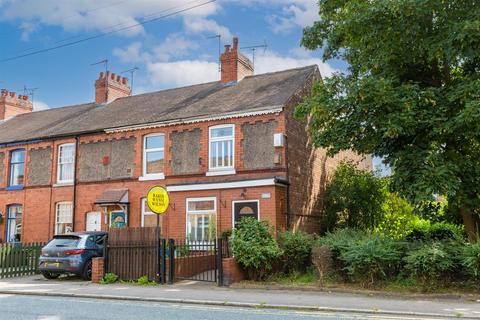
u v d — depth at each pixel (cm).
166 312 998
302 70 2322
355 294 1213
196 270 1620
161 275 1483
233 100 2142
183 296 1209
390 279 1272
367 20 1340
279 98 1978
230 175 1958
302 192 2030
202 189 1964
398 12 1272
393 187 1391
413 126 1290
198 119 2066
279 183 1833
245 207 1870
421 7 1246
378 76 1422
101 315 959
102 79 2892
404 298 1144
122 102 2764
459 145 1441
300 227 1972
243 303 1094
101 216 2262
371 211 2106
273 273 1455
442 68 1503
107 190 2261
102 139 2339
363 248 1268
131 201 2194
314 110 1424
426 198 1207
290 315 955
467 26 1165
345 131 1411
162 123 2153
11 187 2583
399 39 1338
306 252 1473
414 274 1214
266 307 1064
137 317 934
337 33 1571
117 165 2272
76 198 2364
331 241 1398
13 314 974
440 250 1186
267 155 1905
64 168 2461
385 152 1512
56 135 2458
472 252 1143
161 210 1538
